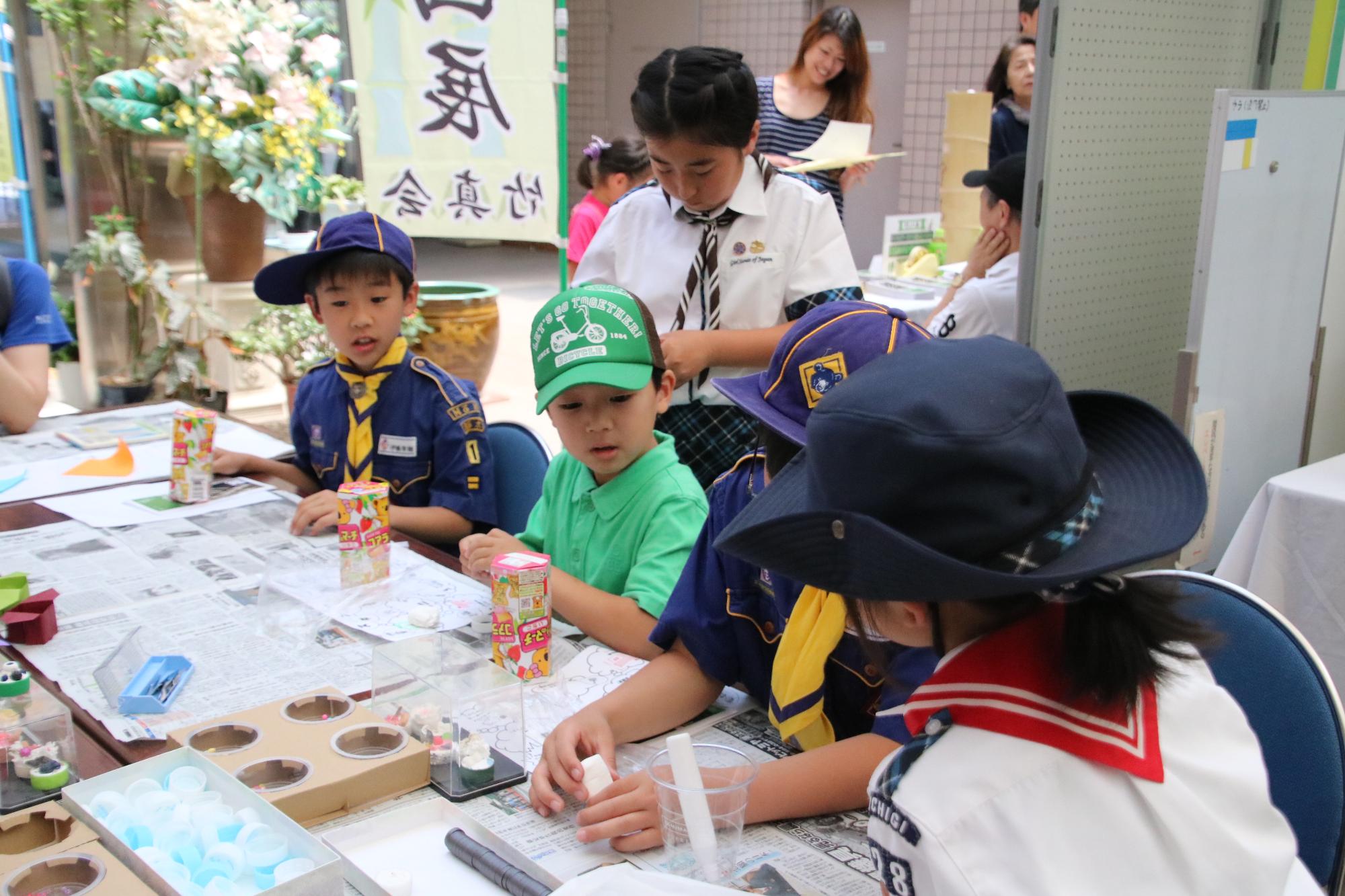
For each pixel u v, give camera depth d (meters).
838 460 0.77
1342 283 3.24
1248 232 2.54
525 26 3.05
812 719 1.28
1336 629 2.36
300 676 1.46
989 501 0.73
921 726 0.84
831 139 3.97
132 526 2.07
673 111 2.02
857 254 7.49
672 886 0.94
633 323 1.71
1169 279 2.99
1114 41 2.58
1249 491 2.84
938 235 4.48
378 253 2.22
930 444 0.73
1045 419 0.75
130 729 1.31
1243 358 2.66
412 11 3.08
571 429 1.72
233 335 3.75
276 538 2.02
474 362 4.28
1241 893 0.80
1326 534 2.35
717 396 2.31
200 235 3.84
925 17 6.75
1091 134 2.62
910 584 0.75
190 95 3.57
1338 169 2.77
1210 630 0.94
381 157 3.20
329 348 3.78
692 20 8.21
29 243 4.35
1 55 4.10
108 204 4.01
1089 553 0.76
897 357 0.81
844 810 1.18
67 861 0.98
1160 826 0.77
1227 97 2.35
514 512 2.33
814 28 4.04
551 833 1.12
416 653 1.38
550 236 3.21
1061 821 0.77
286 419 4.16
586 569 1.82
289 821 1.01
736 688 1.52
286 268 2.23
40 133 4.10
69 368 4.26
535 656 1.47
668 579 1.65
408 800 1.19
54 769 1.19
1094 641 0.78
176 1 3.48
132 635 1.52
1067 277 2.69
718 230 2.23
